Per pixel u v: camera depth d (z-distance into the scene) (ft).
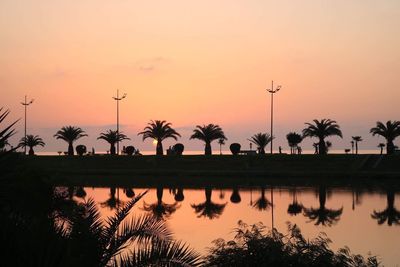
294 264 30.53
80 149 298.97
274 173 197.47
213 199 124.47
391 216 91.04
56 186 41.86
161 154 278.46
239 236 33.35
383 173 184.03
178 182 180.55
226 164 238.89
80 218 21.90
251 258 31.14
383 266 46.37
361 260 33.01
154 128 276.62
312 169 217.56
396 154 231.09
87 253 18.98
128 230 21.72
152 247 20.63
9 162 21.26
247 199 124.16
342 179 184.75
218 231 72.23
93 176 209.97
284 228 75.66
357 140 343.26
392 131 244.42
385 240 65.72
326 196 129.90
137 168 243.81
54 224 20.86
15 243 16.83
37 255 16.47
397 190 145.18
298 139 294.05
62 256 16.94
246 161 237.25
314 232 72.54
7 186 21.11
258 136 292.40
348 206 107.76
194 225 79.15
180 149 284.20
